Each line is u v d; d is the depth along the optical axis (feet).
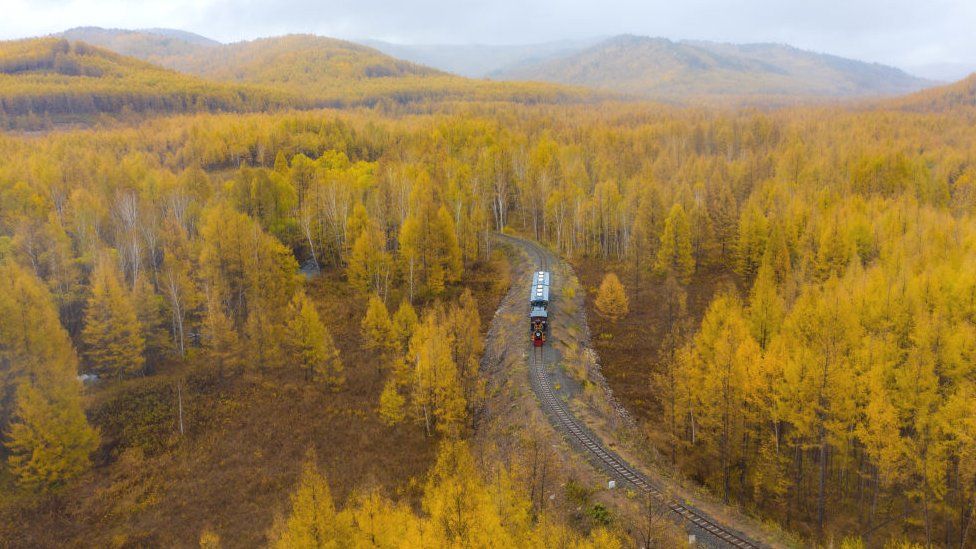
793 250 280.10
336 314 261.24
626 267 299.79
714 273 294.87
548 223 362.94
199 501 156.66
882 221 278.87
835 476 157.28
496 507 106.52
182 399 193.98
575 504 128.26
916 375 142.72
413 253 270.26
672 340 211.61
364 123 616.80
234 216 237.66
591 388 191.21
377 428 188.85
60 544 140.67
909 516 138.51
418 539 98.89
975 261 199.11
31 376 162.09
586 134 567.18
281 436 184.03
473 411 188.24
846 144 522.88
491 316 262.47
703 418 155.12
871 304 188.55
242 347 215.31
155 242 263.70
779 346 160.56
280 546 115.96
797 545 115.55
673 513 123.75
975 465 122.11
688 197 324.39
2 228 246.88
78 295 221.46
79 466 158.40
